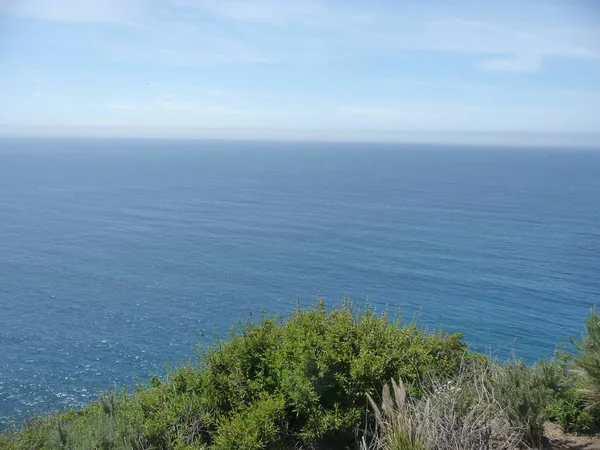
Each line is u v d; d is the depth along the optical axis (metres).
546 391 5.83
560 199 134.12
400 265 62.88
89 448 5.22
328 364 5.57
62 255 70.06
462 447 4.64
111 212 111.06
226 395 5.67
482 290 52.00
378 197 140.38
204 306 48.38
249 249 73.69
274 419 5.19
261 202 129.38
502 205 121.81
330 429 5.23
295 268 62.00
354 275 58.47
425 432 4.69
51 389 31.56
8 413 27.83
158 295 51.91
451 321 42.12
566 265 62.16
